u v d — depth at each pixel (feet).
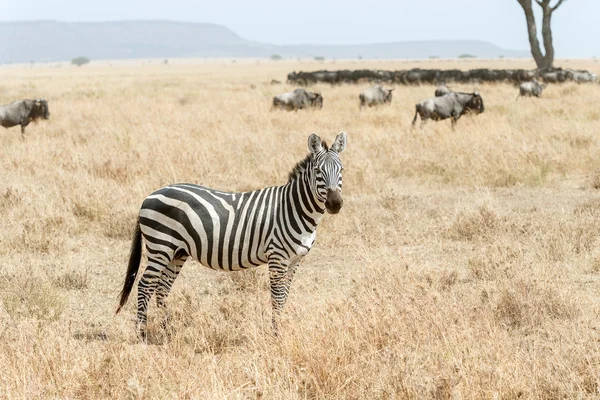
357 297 43.11
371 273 47.93
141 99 200.95
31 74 636.07
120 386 32.35
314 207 39.68
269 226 40.14
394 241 63.16
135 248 41.86
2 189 75.92
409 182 89.92
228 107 174.40
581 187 85.15
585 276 52.47
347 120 145.28
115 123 137.59
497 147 99.96
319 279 53.06
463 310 41.78
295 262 41.45
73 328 43.96
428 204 77.10
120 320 45.73
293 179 40.73
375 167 93.20
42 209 69.82
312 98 171.83
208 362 35.22
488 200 74.54
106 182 80.64
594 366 34.45
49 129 132.57
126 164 88.02
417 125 138.62
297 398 31.48
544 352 37.86
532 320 42.39
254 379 32.65
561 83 286.05
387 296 41.96
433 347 36.27
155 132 116.47
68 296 50.65
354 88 280.72
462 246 61.67
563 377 33.24
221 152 97.09
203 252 40.65
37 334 37.01
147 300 41.29
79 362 34.65
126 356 35.27
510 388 31.71
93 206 71.87
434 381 32.55
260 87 282.77
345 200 78.54
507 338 38.09
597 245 60.18
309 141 39.99
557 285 47.44
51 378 32.94
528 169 89.76
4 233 63.26
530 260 54.24
